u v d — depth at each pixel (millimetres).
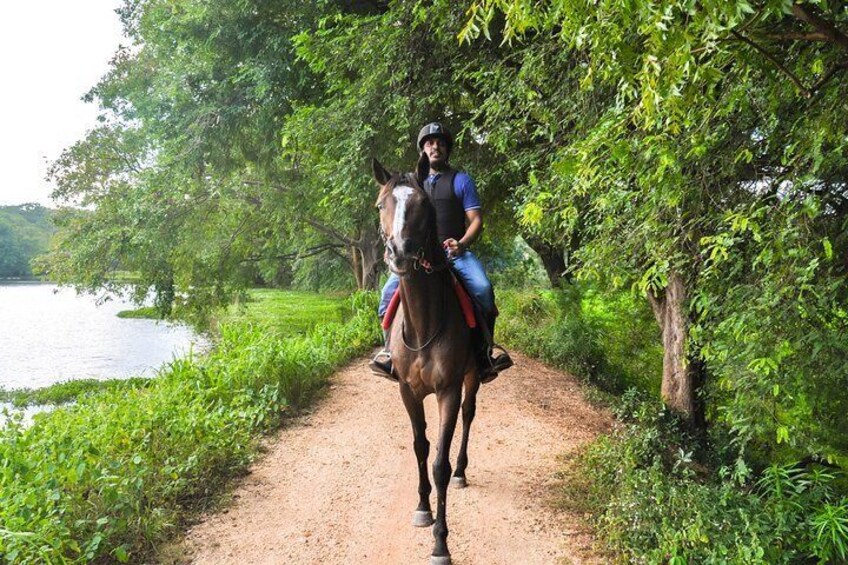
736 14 2176
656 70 2533
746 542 3908
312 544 4449
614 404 8742
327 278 35406
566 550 4402
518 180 9133
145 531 4309
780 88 3602
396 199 3553
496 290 17953
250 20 12219
